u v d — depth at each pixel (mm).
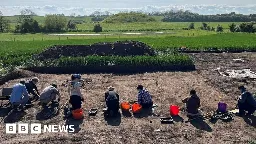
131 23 139875
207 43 45406
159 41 50875
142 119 15906
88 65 26906
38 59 29109
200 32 86125
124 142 13414
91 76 25094
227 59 32781
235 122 15430
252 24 83562
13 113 16719
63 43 50219
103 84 22625
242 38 56125
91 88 21562
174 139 13680
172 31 92625
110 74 25797
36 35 84250
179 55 29672
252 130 14531
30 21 104812
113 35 75625
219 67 28422
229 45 40406
